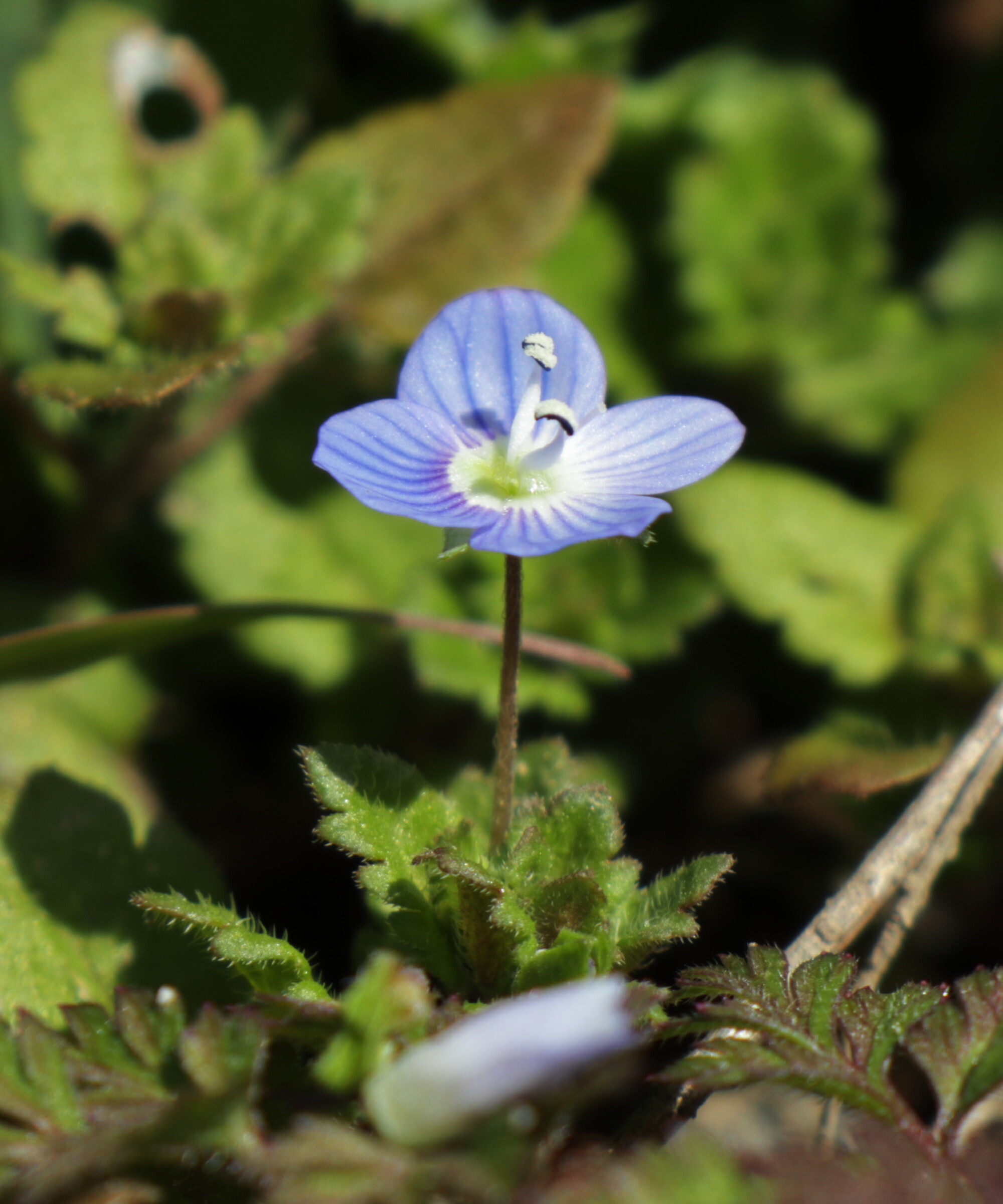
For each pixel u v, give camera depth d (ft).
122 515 0.43
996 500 0.43
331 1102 0.35
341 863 0.42
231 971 0.37
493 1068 0.33
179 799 0.42
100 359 0.44
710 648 0.44
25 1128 0.34
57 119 0.42
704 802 0.43
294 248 0.41
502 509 0.37
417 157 0.43
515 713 0.37
